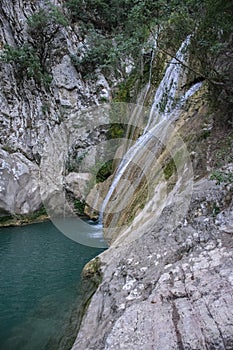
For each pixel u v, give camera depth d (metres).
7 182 8.73
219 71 4.53
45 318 3.22
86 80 11.98
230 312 1.99
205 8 4.19
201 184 3.96
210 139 4.63
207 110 5.34
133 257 3.46
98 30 12.86
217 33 4.11
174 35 4.64
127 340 2.08
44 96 10.92
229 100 4.48
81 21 12.97
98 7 12.84
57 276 4.56
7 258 5.56
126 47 4.68
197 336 1.87
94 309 2.92
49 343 2.70
